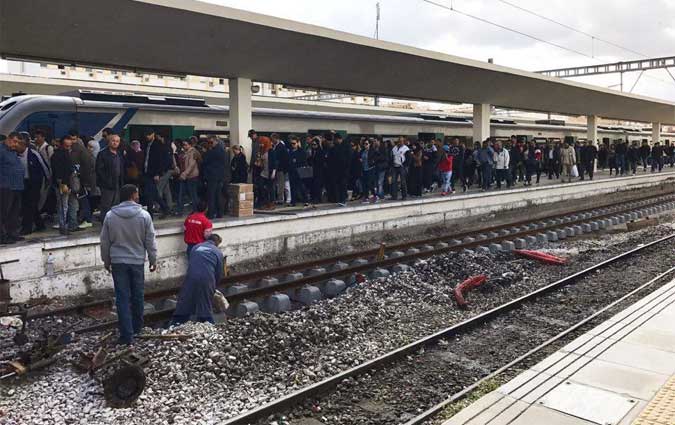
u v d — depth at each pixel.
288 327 7.71
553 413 5.09
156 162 12.41
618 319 7.81
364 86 17.47
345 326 8.10
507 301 9.91
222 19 11.66
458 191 20.45
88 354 6.40
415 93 19.55
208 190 12.45
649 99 34.78
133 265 7.17
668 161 41.72
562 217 19.27
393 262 12.20
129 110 15.23
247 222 12.20
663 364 6.21
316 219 13.77
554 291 10.47
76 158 10.69
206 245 8.26
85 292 9.74
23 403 5.66
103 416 5.44
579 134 38.88
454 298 9.81
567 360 6.32
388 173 17.50
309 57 14.28
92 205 13.24
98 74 54.94
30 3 9.65
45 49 11.12
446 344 7.79
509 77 21.38
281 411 5.71
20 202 9.60
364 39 14.75
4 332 7.68
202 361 6.52
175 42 11.80
